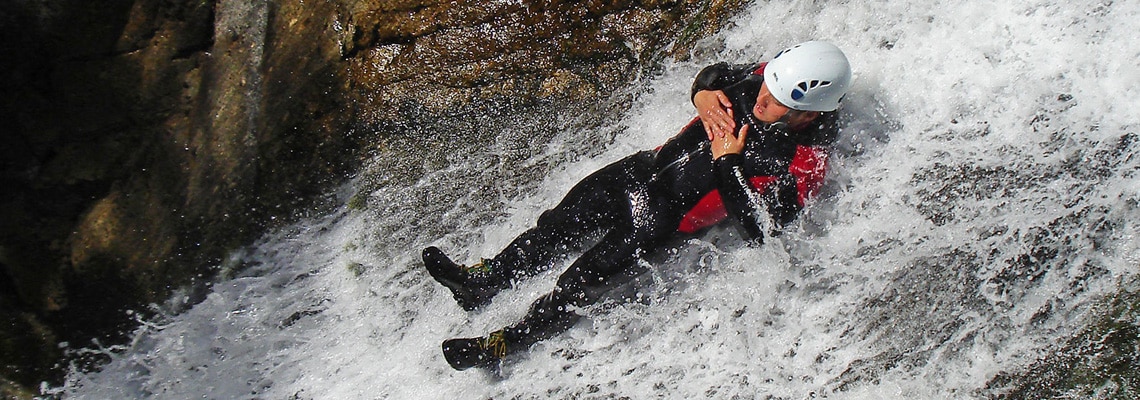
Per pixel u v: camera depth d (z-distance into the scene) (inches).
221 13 192.1
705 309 156.3
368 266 182.2
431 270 155.7
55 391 183.0
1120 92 143.3
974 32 156.5
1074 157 142.3
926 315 141.4
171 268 185.9
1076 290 134.3
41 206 186.2
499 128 183.2
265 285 185.5
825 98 134.0
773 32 174.6
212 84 189.3
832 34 168.7
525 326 156.0
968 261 142.4
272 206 185.9
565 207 154.4
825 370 143.6
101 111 188.2
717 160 138.7
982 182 146.3
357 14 187.3
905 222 148.3
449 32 184.7
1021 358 132.4
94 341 185.2
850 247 149.8
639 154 154.8
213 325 184.7
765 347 149.7
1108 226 136.5
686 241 150.1
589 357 159.9
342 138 185.6
